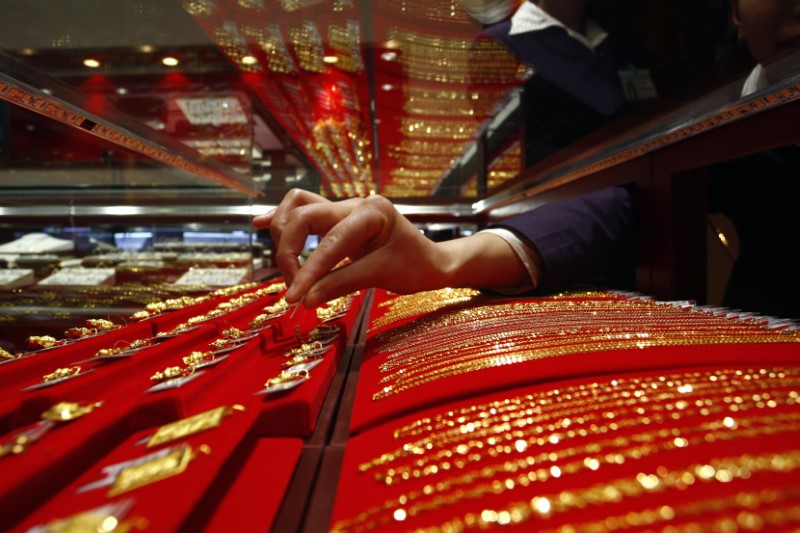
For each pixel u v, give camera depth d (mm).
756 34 902
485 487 400
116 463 424
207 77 2133
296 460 510
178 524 322
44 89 955
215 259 2289
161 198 2059
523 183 2480
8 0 858
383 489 437
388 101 2410
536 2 1508
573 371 671
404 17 1579
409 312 1324
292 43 1789
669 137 1240
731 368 651
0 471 377
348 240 868
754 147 1020
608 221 1420
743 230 1694
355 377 832
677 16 1092
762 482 355
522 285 1373
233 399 629
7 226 1494
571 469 409
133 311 1369
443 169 3361
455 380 667
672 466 394
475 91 2193
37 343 898
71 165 1627
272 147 3186
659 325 931
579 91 1728
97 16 1219
